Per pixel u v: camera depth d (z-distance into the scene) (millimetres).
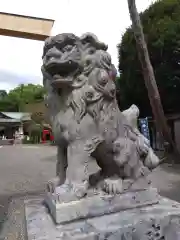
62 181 1630
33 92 27688
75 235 1217
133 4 4234
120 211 1479
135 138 1699
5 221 1673
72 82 1517
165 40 6117
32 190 3652
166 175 4625
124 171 1588
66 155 1680
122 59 7398
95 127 1516
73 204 1362
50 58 1450
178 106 7125
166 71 6406
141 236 1325
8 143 17188
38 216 1481
